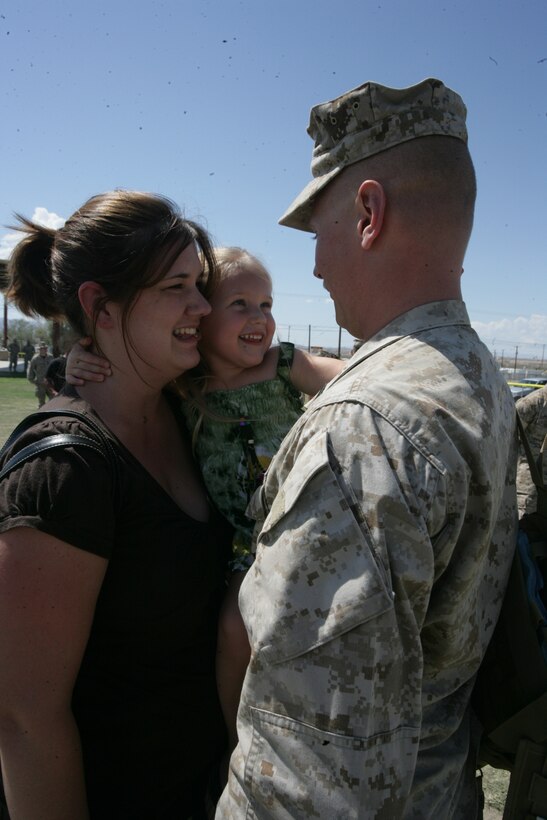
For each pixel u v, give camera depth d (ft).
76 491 3.84
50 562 3.76
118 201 4.45
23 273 5.08
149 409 4.91
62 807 4.01
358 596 2.86
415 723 3.03
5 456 4.13
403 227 3.63
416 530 2.92
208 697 4.75
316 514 3.04
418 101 3.60
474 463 3.14
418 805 3.41
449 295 3.73
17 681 3.79
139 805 4.48
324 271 4.10
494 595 3.67
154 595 4.27
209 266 5.66
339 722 2.84
